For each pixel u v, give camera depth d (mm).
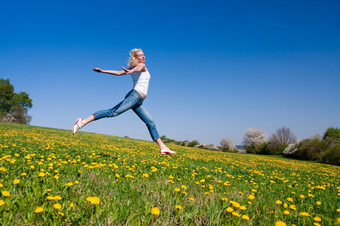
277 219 2941
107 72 4242
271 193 4875
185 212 2816
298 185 6852
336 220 2879
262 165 15023
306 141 37312
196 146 55281
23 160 5113
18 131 18547
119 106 4594
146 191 3689
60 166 4848
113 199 2988
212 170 7512
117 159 7191
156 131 5094
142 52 4723
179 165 7949
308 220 2973
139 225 2324
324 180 9227
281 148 47812
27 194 2752
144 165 6574
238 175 7316
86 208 2590
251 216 3000
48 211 2434
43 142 11422
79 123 4523
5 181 3221
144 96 4746
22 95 71625
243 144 61531
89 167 4719
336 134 37656
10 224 2117
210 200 3422
